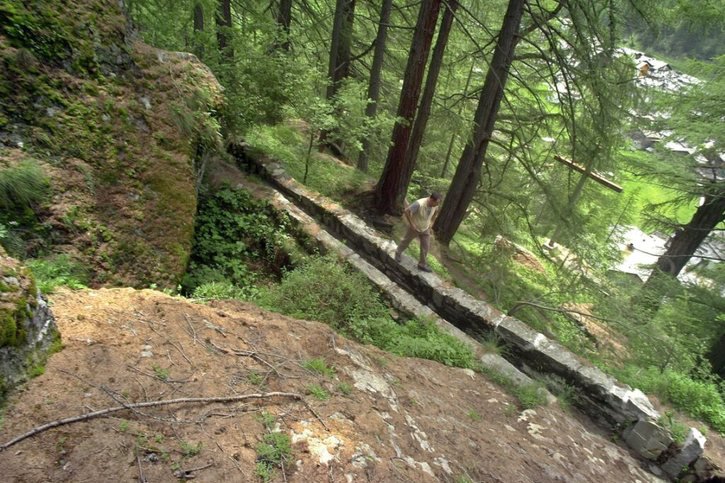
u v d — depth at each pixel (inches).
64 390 83.4
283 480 85.7
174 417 89.6
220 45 421.1
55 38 172.6
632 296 409.1
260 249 269.9
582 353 335.3
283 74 345.7
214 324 128.3
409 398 146.0
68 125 169.8
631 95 357.1
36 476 67.0
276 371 118.2
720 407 244.8
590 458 171.6
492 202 541.6
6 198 141.8
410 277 287.6
